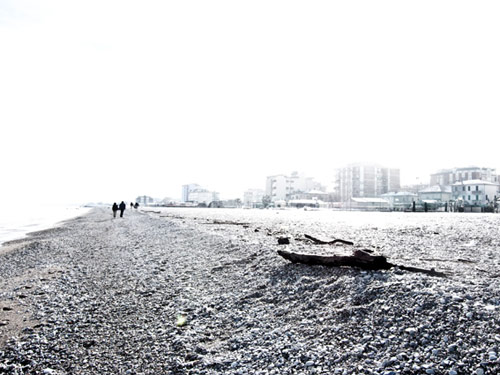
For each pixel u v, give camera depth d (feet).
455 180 375.45
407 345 13.16
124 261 41.04
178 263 35.47
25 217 212.84
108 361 15.48
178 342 16.75
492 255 30.83
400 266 21.80
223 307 20.97
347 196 378.32
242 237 46.80
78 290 28.40
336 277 21.50
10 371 14.96
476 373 10.92
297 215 145.18
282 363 13.61
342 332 15.14
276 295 21.33
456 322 13.75
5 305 25.26
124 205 158.61
